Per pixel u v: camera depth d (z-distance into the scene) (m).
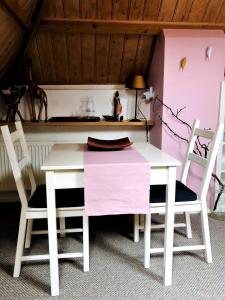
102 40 2.71
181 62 2.63
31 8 2.28
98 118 2.99
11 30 2.22
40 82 3.07
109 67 2.98
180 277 1.83
